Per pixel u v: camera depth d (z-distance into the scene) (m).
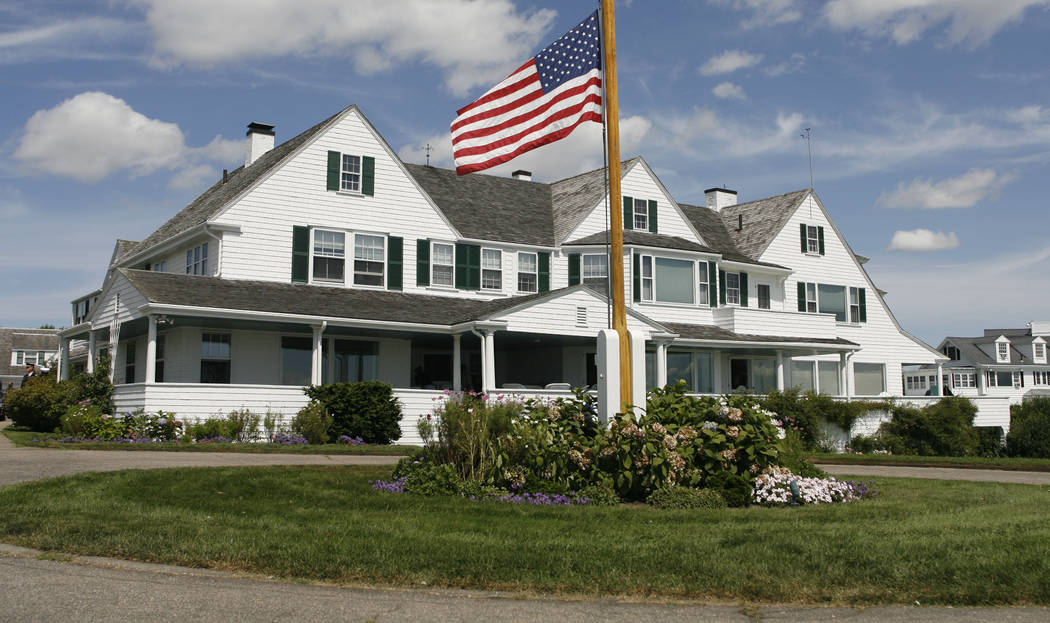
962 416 32.56
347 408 22.08
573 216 32.25
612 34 14.66
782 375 32.94
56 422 22.39
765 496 12.28
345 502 11.11
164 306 20.88
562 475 12.75
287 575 7.32
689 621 6.30
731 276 35.09
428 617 6.23
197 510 10.20
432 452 13.46
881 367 38.97
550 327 24.95
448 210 30.86
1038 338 71.94
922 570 7.60
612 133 14.47
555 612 6.45
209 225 25.16
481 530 9.38
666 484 12.20
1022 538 9.00
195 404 21.09
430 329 24.73
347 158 27.67
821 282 37.88
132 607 6.27
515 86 15.87
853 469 19.52
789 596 6.95
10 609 6.14
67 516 9.41
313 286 26.42
